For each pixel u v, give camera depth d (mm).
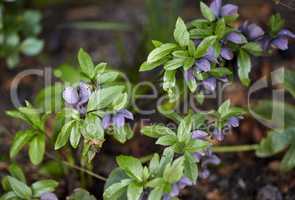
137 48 1069
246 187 930
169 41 976
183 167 690
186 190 924
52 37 1156
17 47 1043
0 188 911
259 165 952
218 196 922
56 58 1128
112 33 1166
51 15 1185
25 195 764
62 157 889
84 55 742
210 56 720
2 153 983
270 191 911
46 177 928
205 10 752
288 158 852
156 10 1009
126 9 1195
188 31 738
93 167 905
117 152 958
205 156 793
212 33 741
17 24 1062
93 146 724
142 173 708
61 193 914
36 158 793
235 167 953
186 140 714
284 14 878
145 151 958
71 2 1202
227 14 754
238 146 943
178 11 1022
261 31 766
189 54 713
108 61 1104
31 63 1123
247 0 1118
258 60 994
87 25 1141
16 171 813
